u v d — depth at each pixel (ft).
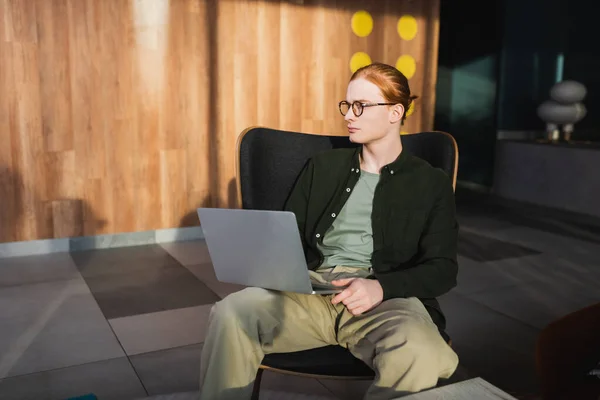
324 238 5.50
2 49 11.43
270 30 13.70
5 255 12.07
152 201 13.26
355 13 14.52
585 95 19.06
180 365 7.38
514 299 10.06
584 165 16.70
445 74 21.68
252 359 4.65
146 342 8.04
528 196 18.72
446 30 21.45
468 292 10.39
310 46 14.16
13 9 11.39
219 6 13.12
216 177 13.78
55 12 11.73
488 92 19.99
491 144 20.08
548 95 20.36
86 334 8.27
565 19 19.90
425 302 5.15
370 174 5.49
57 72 11.93
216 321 4.66
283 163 6.04
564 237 14.69
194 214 13.76
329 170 5.64
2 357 7.50
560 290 10.57
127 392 6.66
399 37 15.15
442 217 5.28
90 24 12.04
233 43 13.38
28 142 11.93
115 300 9.64
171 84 12.98
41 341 8.01
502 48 19.26
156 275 11.01
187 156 13.43
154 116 12.95
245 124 13.83
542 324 8.97
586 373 4.45
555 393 4.38
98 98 12.36
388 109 5.27
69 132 12.23
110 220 12.92
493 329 8.75
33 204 12.17
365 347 4.63
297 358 4.82
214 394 4.56
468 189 21.09
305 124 14.44
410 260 5.35
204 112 13.39
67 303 9.48
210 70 13.28
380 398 4.31
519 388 6.93
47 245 12.41
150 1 12.49
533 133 20.43
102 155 12.60
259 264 4.66
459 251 13.17
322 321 4.92
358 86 5.28
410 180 5.37
